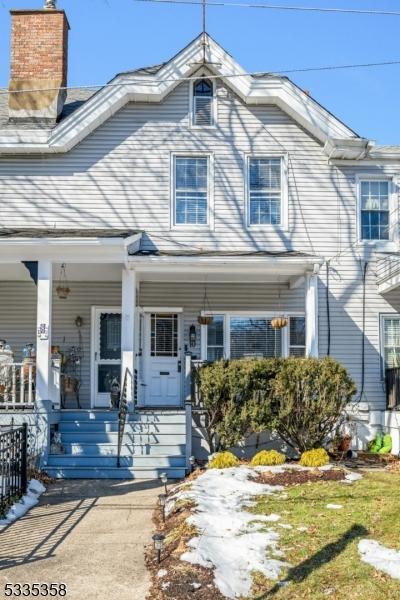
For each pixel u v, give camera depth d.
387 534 7.89
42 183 16.33
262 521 8.45
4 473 9.38
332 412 13.09
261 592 6.34
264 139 16.70
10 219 16.20
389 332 16.59
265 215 16.62
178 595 6.15
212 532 7.93
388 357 16.52
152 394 16.73
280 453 13.18
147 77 16.30
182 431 13.30
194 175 16.62
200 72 16.64
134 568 7.04
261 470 11.85
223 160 16.61
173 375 16.81
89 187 16.36
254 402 13.17
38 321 13.45
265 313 16.88
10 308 16.56
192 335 16.72
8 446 9.53
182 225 16.41
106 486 11.50
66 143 16.11
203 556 7.05
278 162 16.78
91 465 12.47
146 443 13.01
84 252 13.73
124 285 14.38
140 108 16.61
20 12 17.22
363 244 16.67
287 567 6.91
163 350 16.84
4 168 16.34
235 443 13.31
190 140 16.59
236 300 16.88
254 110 16.77
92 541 8.04
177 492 10.43
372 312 16.56
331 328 16.47
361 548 7.40
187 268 14.73
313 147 16.80
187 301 16.80
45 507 9.89
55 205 16.28
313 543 7.60
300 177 16.70
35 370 14.05
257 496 9.84
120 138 16.53
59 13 17.28
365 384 16.34
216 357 16.75
